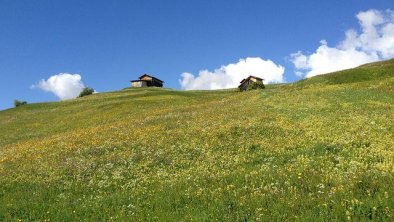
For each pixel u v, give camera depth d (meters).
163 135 36.62
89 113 78.06
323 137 29.06
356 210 13.77
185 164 26.72
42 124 73.75
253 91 74.94
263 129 34.09
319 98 50.06
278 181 19.00
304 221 13.49
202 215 15.55
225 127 35.97
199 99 80.00
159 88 145.62
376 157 22.34
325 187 17.08
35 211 19.50
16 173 29.47
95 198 20.94
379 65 86.00
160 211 17.03
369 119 34.88
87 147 35.44
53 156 34.16
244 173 22.09
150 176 24.83
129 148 33.09
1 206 20.95
